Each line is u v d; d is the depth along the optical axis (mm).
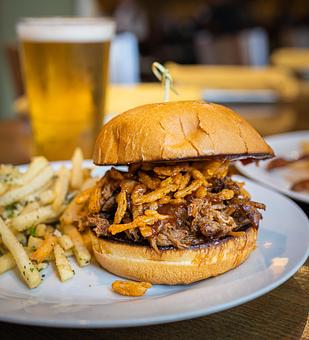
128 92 601
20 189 298
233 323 202
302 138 494
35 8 1318
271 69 847
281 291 226
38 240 275
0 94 1317
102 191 258
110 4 1540
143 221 227
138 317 187
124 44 843
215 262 228
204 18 1609
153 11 1638
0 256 269
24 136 540
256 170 393
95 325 182
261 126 575
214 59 1076
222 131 234
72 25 394
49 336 197
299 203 347
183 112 236
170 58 1488
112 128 249
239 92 727
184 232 231
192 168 243
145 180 244
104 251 241
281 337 193
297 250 249
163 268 227
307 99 752
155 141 228
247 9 1617
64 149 437
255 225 244
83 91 416
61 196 300
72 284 244
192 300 201
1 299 223
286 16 1605
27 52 406
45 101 418
